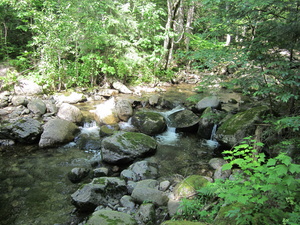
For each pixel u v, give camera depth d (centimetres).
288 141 405
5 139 612
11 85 960
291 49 378
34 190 441
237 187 228
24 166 521
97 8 1036
